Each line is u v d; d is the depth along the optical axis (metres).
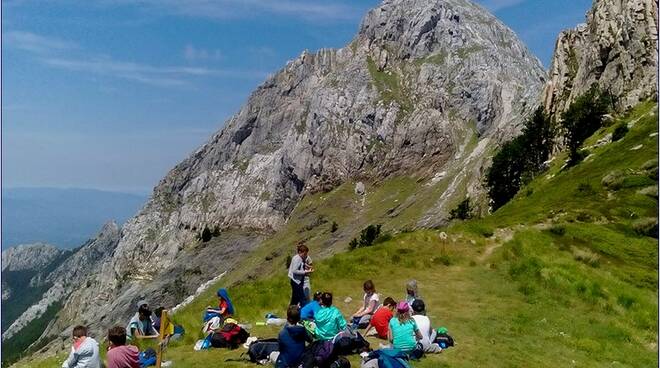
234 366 16.47
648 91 104.81
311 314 18.09
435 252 34.03
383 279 29.61
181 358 17.64
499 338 21.02
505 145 136.88
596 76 123.44
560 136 117.25
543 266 31.09
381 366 15.05
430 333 18.62
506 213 60.41
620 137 84.19
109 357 13.04
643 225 43.38
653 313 27.89
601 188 58.56
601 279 31.69
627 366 20.23
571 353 20.50
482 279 29.98
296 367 15.24
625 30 116.88
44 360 24.91
